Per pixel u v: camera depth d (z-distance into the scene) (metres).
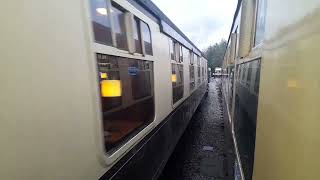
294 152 0.90
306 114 0.81
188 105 7.59
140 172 3.01
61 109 1.48
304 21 0.87
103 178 2.03
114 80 2.30
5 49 1.13
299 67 0.90
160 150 4.01
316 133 0.73
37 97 1.30
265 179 1.35
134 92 2.88
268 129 1.34
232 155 4.21
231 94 5.75
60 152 1.47
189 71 7.84
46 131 1.36
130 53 2.66
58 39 1.47
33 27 1.29
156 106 3.74
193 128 9.19
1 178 1.12
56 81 1.44
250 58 2.52
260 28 1.95
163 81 4.17
